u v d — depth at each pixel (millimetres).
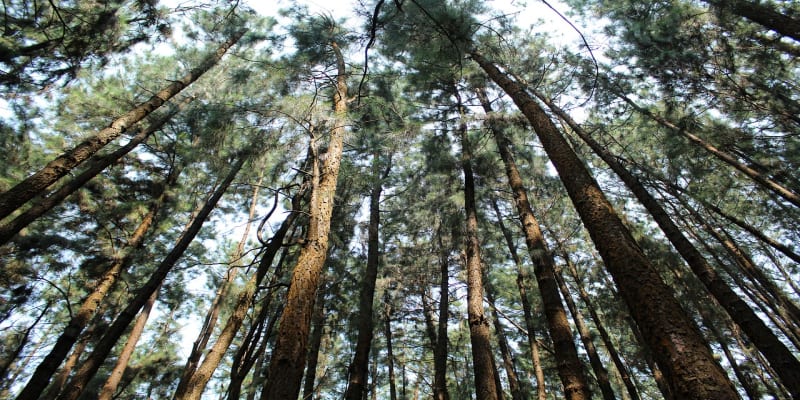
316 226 5770
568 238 12391
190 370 7832
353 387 8078
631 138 10594
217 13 9469
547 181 11898
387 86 9727
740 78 8680
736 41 8641
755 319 6152
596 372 9930
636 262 3395
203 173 11594
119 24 7074
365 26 8859
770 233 11391
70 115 10328
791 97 8656
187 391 5699
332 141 7113
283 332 4688
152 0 7418
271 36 9648
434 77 9234
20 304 10695
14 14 6426
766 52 8531
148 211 11078
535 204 12164
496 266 14875
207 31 9969
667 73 9234
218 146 8352
